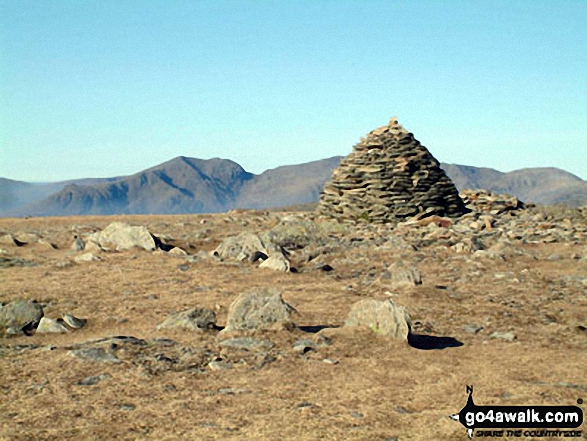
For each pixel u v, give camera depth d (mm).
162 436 6547
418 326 12602
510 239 27922
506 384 8523
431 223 34344
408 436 6543
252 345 10500
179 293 16234
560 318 13672
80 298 15445
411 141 41344
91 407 7504
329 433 6605
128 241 24328
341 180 40875
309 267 21016
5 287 16750
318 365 9438
